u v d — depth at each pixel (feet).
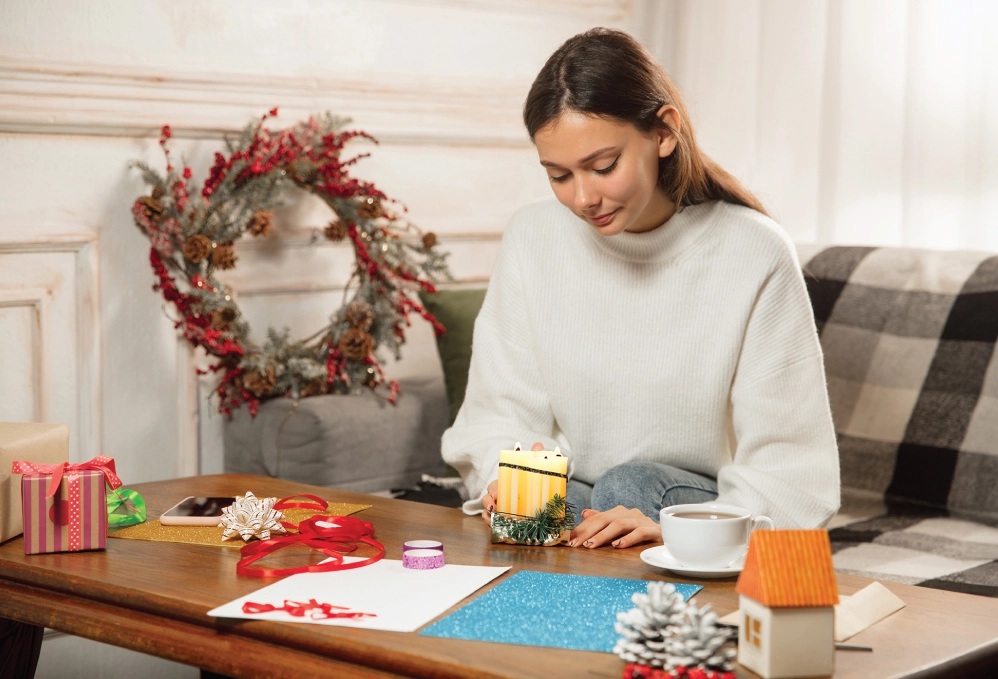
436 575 3.62
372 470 7.08
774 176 9.50
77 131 6.54
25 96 6.28
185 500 4.74
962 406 6.50
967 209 8.45
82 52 6.52
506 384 5.45
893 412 6.75
